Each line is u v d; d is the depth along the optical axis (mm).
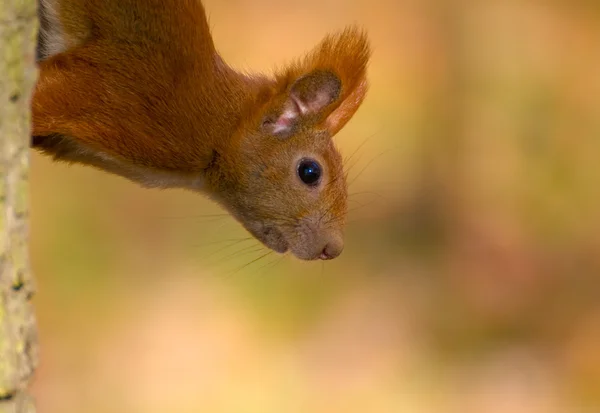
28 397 4797
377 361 13422
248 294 13773
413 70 17875
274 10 18234
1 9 4688
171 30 6637
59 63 6336
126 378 12344
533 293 15180
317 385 12836
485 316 14664
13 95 4770
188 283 13766
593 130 17469
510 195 16547
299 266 14273
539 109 17656
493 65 17984
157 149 6719
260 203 7285
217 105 6973
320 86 7168
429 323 14219
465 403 13070
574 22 18828
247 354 12984
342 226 7500
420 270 15133
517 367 13750
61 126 6273
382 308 14219
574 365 13969
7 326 4695
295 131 7281
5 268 4707
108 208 14406
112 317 13055
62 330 12711
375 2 18516
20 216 4805
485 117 17422
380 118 17156
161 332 13039
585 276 15562
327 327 13672
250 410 12375
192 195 14828
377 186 16266
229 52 17453
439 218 16031
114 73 6457
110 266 13742
